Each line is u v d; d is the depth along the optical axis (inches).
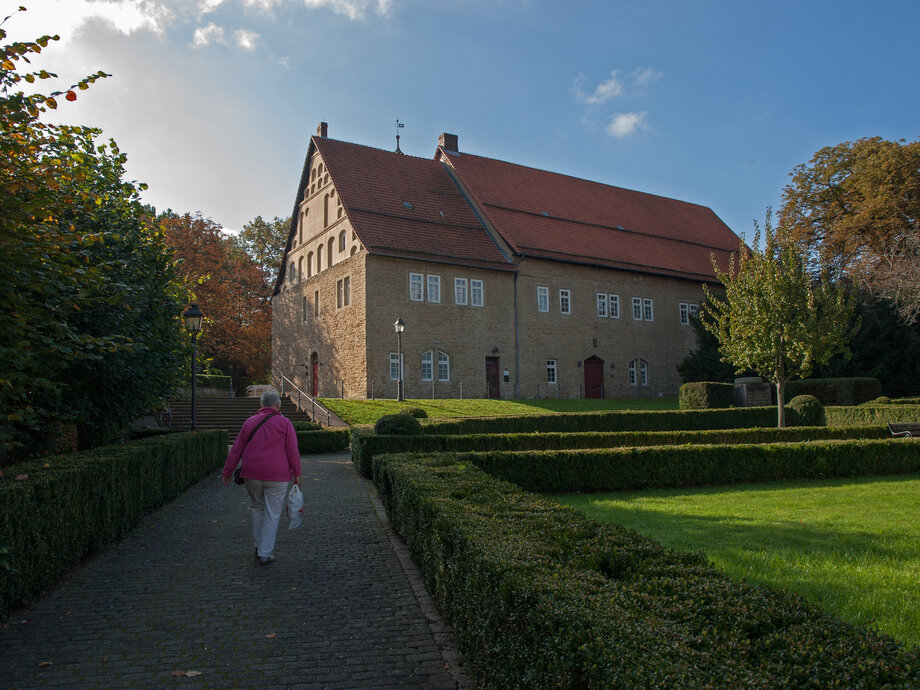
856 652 89.7
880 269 1246.9
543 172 1760.6
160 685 162.2
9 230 237.9
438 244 1365.7
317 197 1502.2
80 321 386.0
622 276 1626.5
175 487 430.9
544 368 1466.5
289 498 287.3
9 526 196.4
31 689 160.1
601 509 385.1
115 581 246.7
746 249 873.5
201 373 765.9
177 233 1699.1
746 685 79.4
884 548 272.5
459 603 167.0
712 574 129.5
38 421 381.1
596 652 89.7
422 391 1301.7
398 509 298.8
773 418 1029.2
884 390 1352.1
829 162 1430.9
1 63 263.1
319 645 186.1
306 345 1519.4
